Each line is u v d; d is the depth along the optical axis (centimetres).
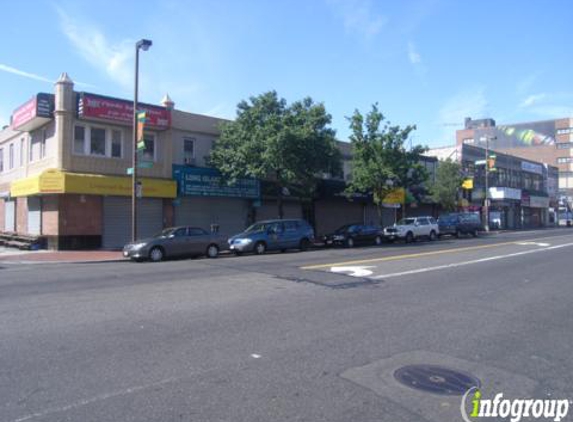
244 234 2112
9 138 2780
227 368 524
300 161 2333
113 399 439
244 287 1062
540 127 9419
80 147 2231
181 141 2550
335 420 398
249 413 410
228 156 2420
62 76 2166
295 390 462
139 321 737
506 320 765
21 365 530
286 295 966
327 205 3372
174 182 2434
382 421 397
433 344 625
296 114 2420
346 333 676
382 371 518
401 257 1738
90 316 769
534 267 1443
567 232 4094
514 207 5856
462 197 4722
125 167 2358
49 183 2098
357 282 1138
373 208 3750
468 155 4994
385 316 784
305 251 2214
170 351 584
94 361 545
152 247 1784
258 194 2777
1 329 684
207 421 394
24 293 983
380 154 2914
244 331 682
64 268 1497
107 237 2269
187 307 843
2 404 428
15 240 2386
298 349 597
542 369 534
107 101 2214
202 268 1444
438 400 442
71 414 408
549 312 827
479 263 1539
